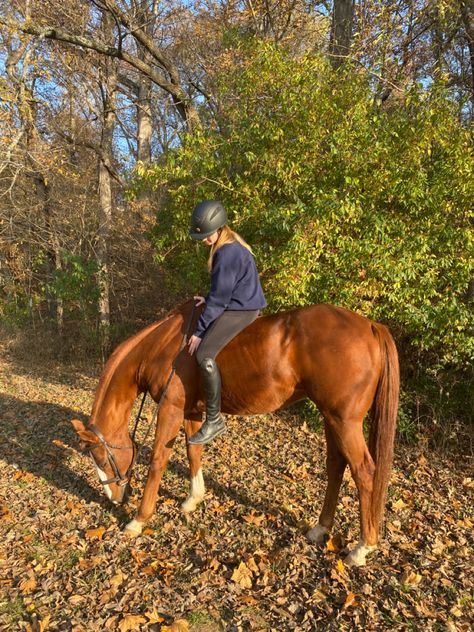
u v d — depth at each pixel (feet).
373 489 9.87
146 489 11.35
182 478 14.48
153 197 32.96
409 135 15.24
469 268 15.16
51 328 35.45
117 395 11.79
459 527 11.94
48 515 12.30
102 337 31.19
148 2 32.96
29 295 35.73
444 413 17.56
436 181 15.46
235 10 34.45
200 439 10.65
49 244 33.76
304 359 10.03
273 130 16.69
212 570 9.98
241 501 13.16
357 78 16.74
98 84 34.68
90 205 34.27
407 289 15.75
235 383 10.52
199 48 38.99
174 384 10.91
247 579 9.60
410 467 15.80
